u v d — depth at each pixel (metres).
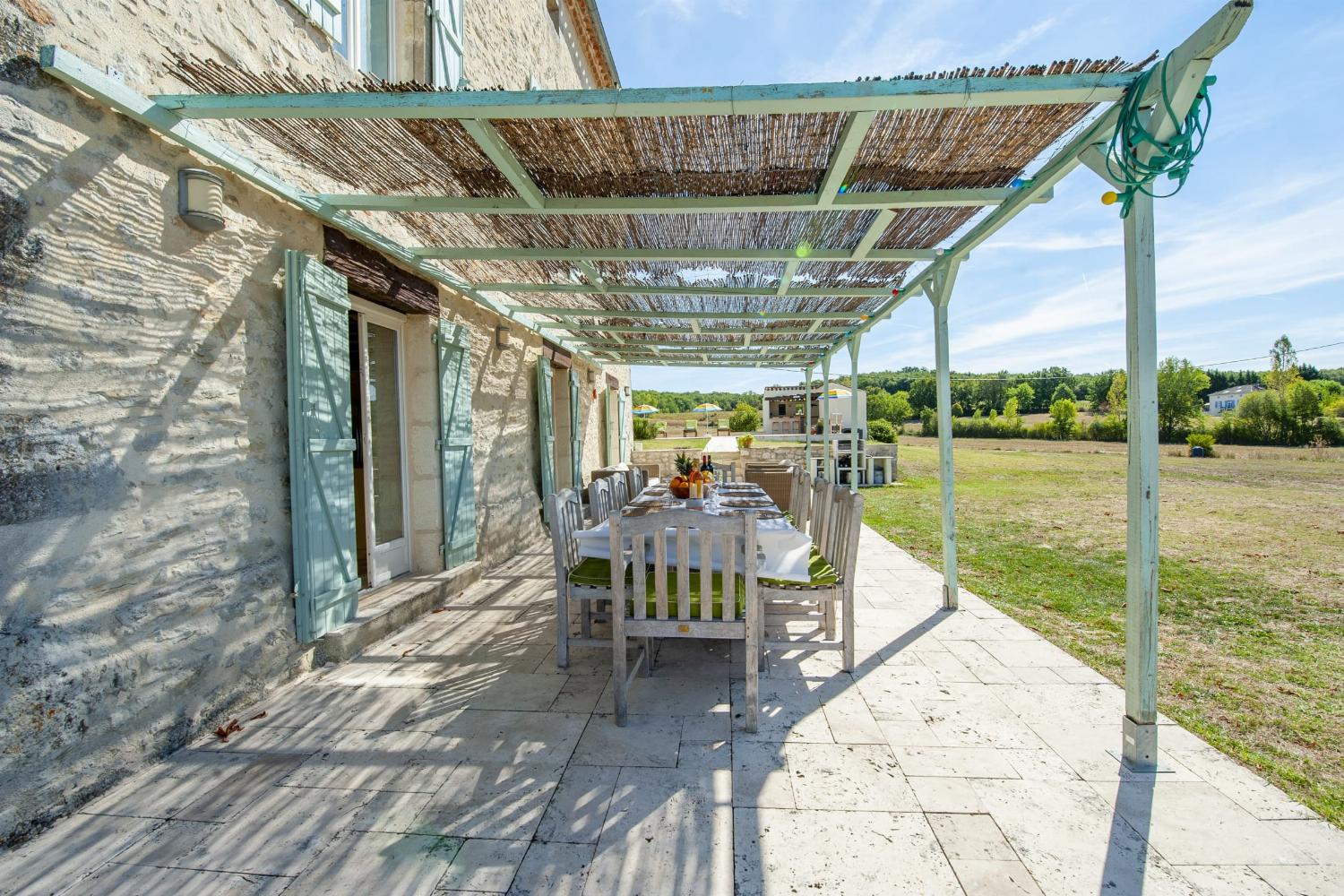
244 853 1.68
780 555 3.04
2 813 1.68
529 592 4.60
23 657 1.74
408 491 4.47
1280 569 5.18
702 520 2.37
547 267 4.45
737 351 8.96
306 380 2.95
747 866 1.61
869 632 3.57
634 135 2.37
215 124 2.51
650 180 2.79
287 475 2.91
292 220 2.95
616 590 2.40
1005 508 9.16
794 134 2.35
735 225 3.38
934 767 2.10
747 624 2.36
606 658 3.23
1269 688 2.76
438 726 2.45
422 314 4.38
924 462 18.59
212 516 2.45
